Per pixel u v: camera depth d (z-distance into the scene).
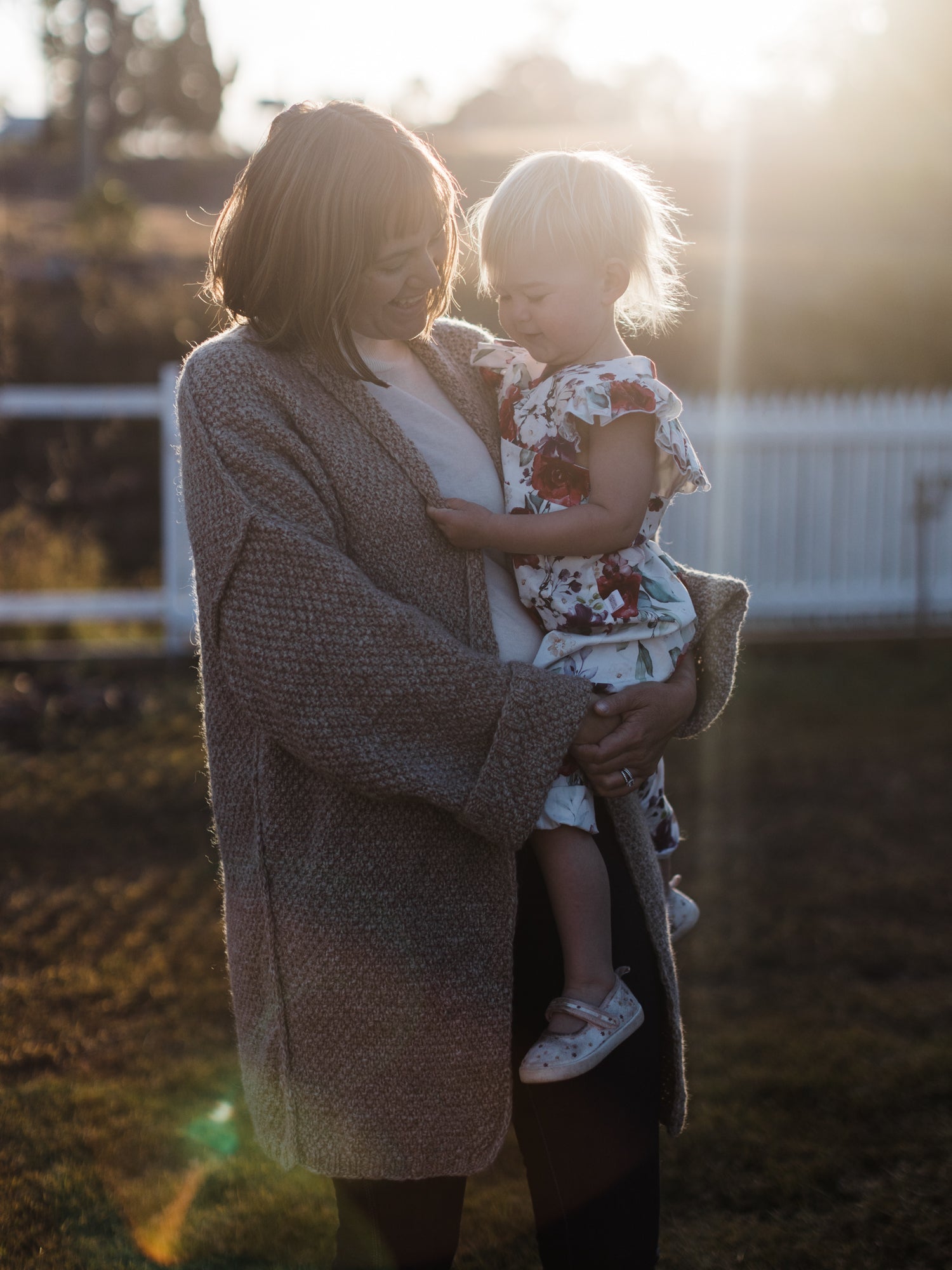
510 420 1.72
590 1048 1.54
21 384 11.55
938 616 8.10
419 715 1.46
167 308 12.70
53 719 5.89
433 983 1.54
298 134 1.47
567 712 1.52
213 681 1.59
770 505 7.91
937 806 4.96
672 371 12.72
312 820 1.54
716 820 4.81
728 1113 2.83
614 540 1.63
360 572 1.46
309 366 1.55
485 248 1.75
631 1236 1.57
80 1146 2.71
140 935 3.81
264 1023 1.57
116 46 42.59
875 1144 2.71
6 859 4.38
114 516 10.52
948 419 8.05
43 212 21.19
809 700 6.53
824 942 3.79
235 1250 2.39
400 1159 1.54
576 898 1.61
